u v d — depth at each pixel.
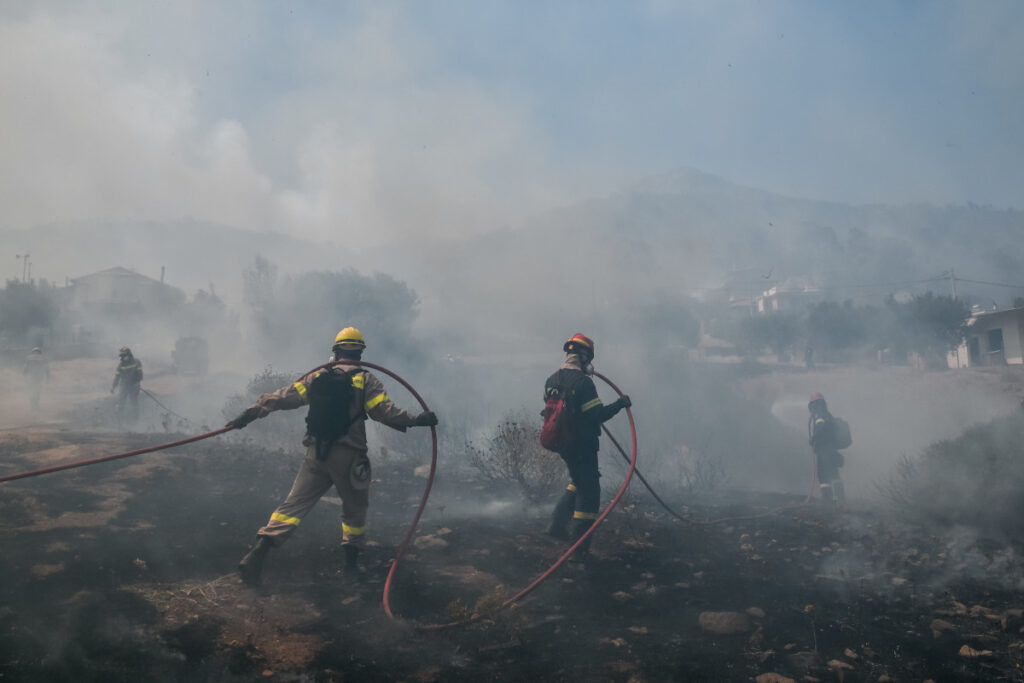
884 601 4.48
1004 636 3.91
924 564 5.34
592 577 4.71
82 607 3.39
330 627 3.56
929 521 6.90
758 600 4.43
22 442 7.65
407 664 3.25
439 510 6.24
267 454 8.05
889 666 3.48
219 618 3.51
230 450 7.90
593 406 5.21
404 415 4.20
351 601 3.88
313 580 4.13
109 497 5.27
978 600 4.56
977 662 3.54
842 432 9.58
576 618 3.97
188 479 6.14
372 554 4.70
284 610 3.69
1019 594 4.69
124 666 2.93
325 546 4.72
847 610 4.28
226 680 2.93
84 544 4.19
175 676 2.91
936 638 3.87
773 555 5.54
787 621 4.07
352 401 4.15
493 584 4.40
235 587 3.89
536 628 3.79
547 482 6.68
